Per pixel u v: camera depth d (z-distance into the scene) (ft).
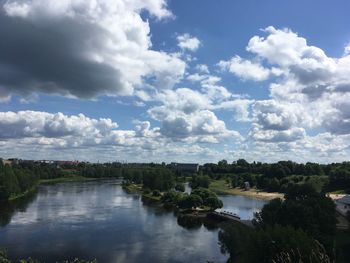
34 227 432.66
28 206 599.98
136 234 412.77
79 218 499.92
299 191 545.44
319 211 336.49
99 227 444.14
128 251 341.21
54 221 472.44
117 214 544.21
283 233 242.17
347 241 323.78
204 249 352.49
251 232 282.36
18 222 460.96
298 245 213.25
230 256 313.53
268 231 249.75
